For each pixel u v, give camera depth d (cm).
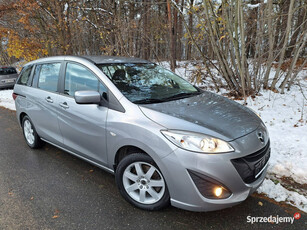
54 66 362
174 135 218
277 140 407
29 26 1113
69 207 264
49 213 255
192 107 264
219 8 641
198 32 745
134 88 288
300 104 584
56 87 348
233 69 753
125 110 256
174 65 961
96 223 238
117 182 267
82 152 315
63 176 332
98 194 287
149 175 242
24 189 301
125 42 934
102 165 294
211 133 218
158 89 307
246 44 645
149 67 352
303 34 594
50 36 1257
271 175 319
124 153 272
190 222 237
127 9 1132
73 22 1077
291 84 703
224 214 248
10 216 251
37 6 1022
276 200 270
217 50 662
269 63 660
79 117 299
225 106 283
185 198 219
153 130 228
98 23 1073
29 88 405
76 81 318
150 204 248
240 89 677
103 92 282
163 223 236
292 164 332
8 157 400
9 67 1267
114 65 317
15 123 614
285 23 709
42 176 333
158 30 1038
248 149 220
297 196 274
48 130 370
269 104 601
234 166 210
